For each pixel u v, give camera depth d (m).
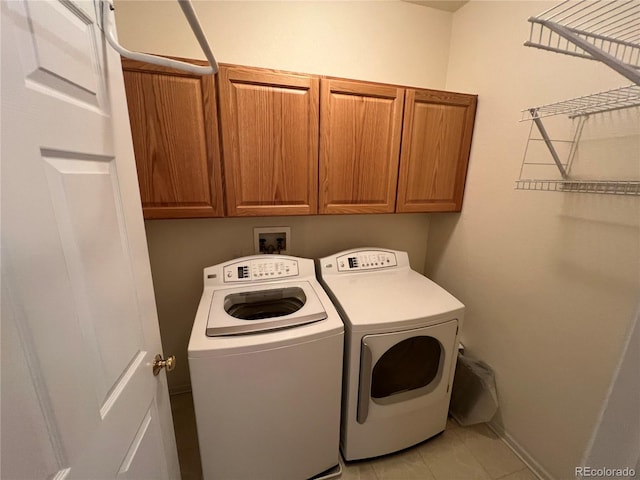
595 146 1.06
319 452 1.28
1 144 0.37
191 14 0.51
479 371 1.61
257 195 1.37
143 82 1.13
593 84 1.04
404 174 1.57
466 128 1.61
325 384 1.19
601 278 1.06
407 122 1.49
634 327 0.40
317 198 1.47
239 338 1.04
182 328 1.75
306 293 1.39
